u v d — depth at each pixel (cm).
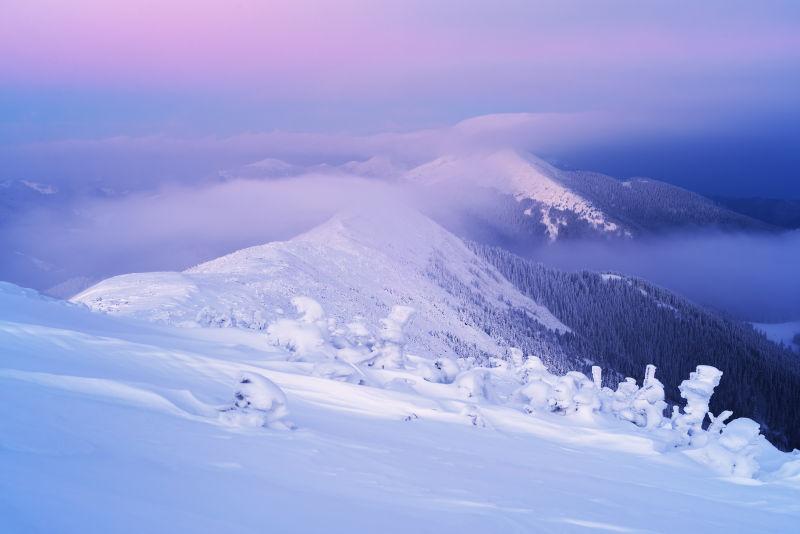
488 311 15138
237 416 989
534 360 2925
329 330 2402
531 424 1927
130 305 5475
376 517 603
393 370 2288
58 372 1095
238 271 9488
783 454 1917
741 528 989
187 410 992
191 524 464
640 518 907
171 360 1509
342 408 1537
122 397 947
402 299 12262
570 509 863
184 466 645
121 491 504
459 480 919
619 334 16650
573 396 2216
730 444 1733
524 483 1021
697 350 15838
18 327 1398
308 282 9938
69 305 2581
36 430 627
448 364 2286
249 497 578
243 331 2720
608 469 1451
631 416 2383
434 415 1680
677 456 1777
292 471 741
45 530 382
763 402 14238
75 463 555
